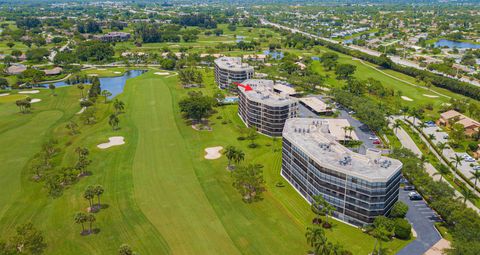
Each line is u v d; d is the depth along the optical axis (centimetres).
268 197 16500
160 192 16762
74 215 15000
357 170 14075
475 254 11150
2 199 16188
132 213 15212
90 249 13075
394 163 14712
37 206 15675
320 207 14938
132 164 19438
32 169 18250
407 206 14338
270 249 13112
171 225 14475
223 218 14925
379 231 12888
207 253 12962
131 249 12306
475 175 16512
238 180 16762
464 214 13288
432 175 18050
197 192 16775
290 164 17425
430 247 13112
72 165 19150
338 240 13550
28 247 12494
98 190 15125
